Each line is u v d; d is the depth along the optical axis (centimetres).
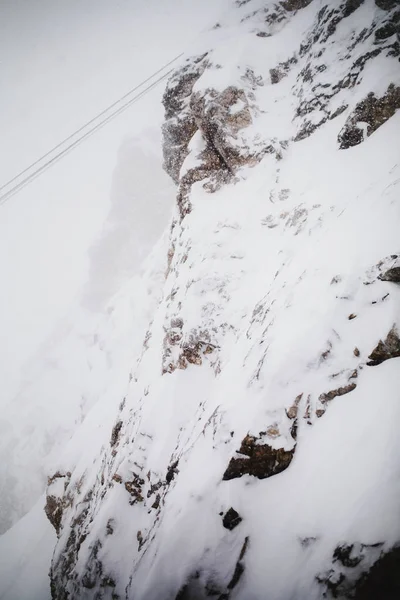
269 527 368
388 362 380
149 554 445
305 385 435
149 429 780
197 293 958
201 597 364
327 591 282
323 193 884
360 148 888
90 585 595
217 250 1040
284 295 617
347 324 441
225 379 643
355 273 480
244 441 434
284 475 395
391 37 948
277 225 973
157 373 946
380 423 341
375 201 586
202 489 442
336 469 347
